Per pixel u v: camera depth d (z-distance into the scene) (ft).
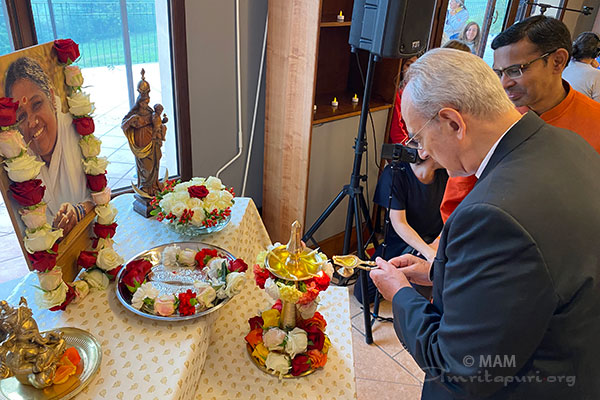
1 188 2.94
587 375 2.55
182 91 6.89
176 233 4.79
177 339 3.32
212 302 3.66
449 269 2.56
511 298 2.25
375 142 8.04
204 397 3.34
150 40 6.71
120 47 6.44
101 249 3.90
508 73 4.88
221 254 4.24
